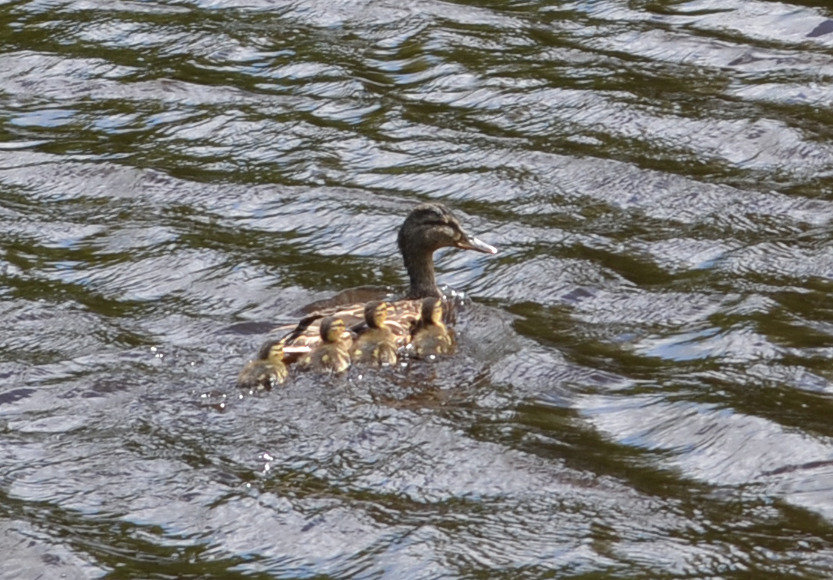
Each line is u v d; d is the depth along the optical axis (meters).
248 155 18.88
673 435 11.71
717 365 12.95
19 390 12.59
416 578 9.86
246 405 12.19
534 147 18.64
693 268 15.19
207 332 13.85
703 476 11.12
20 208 17.39
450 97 20.56
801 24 22.28
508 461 11.29
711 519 10.50
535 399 12.37
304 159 18.58
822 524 10.40
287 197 17.44
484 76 21.14
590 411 12.19
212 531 10.52
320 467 11.29
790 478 11.03
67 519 10.71
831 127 18.78
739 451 11.42
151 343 13.62
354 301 14.77
